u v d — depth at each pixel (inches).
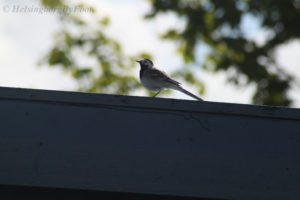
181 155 360.5
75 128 363.3
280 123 369.4
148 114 367.6
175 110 368.8
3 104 366.3
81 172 355.6
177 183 355.9
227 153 362.0
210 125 366.9
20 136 360.8
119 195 369.7
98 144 360.5
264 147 364.2
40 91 368.8
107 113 366.6
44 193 369.4
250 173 358.6
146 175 356.2
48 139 360.5
